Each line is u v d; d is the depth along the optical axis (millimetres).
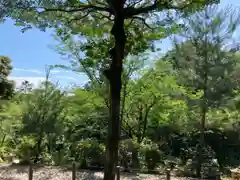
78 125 18625
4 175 13469
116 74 10453
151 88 17672
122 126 18953
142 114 18906
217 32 15234
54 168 15391
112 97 10469
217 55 15062
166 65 16625
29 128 17438
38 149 17531
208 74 14750
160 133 18547
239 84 15195
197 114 17000
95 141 16609
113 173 10242
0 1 9539
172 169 15781
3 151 19484
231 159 18938
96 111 18906
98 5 11266
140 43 12461
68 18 11266
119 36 10484
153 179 13148
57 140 18547
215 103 14789
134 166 15906
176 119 18328
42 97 18219
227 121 17906
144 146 16359
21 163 16734
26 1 9859
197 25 15328
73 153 16828
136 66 18031
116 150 10352
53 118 17906
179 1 10625
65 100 18875
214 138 19250
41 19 10719
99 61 16250
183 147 18734
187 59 15438
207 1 10500
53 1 10188
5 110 20609
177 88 16641
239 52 15406
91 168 15820
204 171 14906
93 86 18672
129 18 11719
